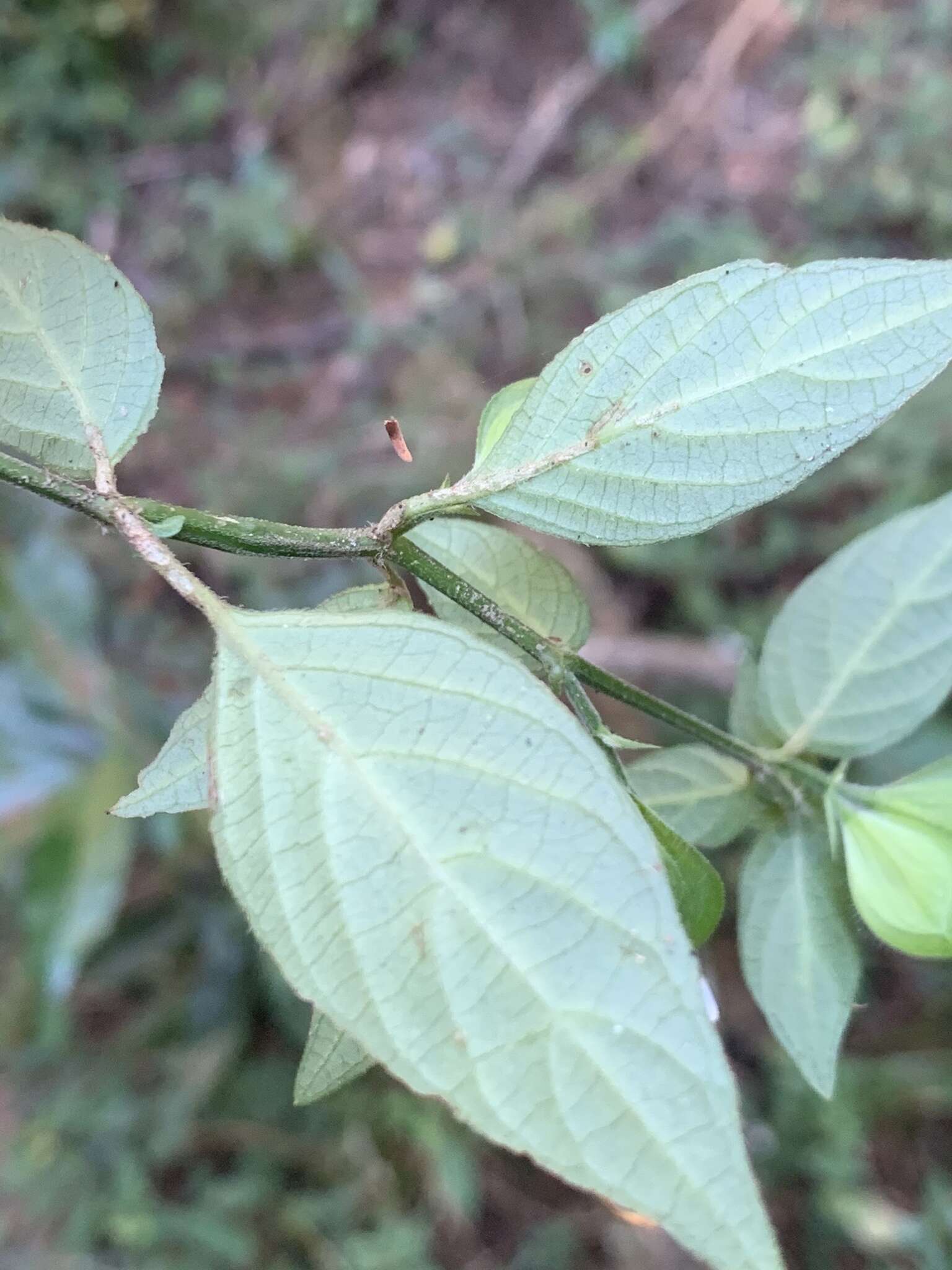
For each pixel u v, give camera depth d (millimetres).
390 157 552
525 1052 80
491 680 93
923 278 109
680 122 532
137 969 411
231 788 93
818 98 505
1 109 504
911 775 147
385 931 86
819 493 438
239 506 468
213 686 97
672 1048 78
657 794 169
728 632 431
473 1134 413
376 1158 402
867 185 488
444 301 518
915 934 138
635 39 531
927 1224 377
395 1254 386
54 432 115
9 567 347
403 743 91
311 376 514
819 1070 151
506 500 116
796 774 161
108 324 117
